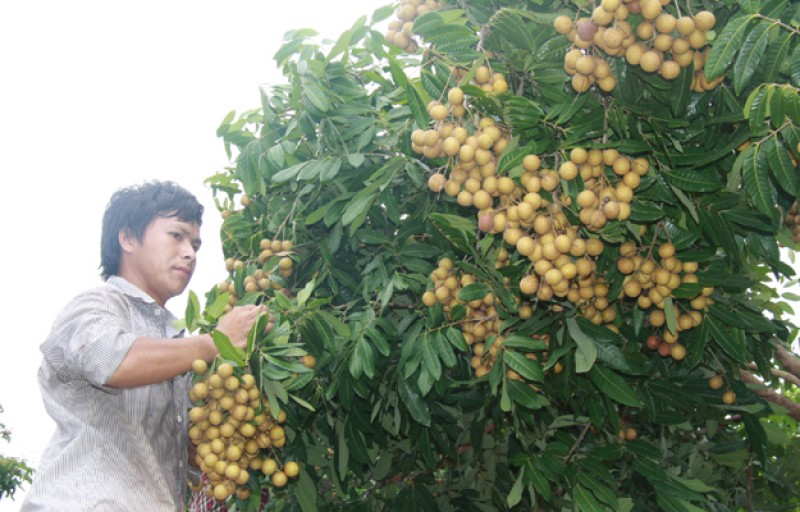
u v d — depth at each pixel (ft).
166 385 8.68
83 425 7.77
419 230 10.37
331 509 12.59
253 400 8.59
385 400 10.93
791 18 7.00
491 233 8.46
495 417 11.56
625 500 9.36
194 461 9.73
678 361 10.78
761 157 7.39
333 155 9.84
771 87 6.81
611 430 11.34
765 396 11.73
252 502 10.25
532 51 8.45
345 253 11.36
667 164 8.48
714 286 9.49
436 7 9.05
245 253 11.90
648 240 9.09
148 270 9.18
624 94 8.26
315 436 12.53
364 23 9.32
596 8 7.66
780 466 14.34
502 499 12.69
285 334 8.73
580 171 8.31
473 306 9.23
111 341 7.58
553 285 8.47
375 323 9.52
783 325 11.59
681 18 7.53
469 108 8.26
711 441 13.44
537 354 9.44
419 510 12.20
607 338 8.86
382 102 10.06
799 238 10.43
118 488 7.53
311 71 9.77
